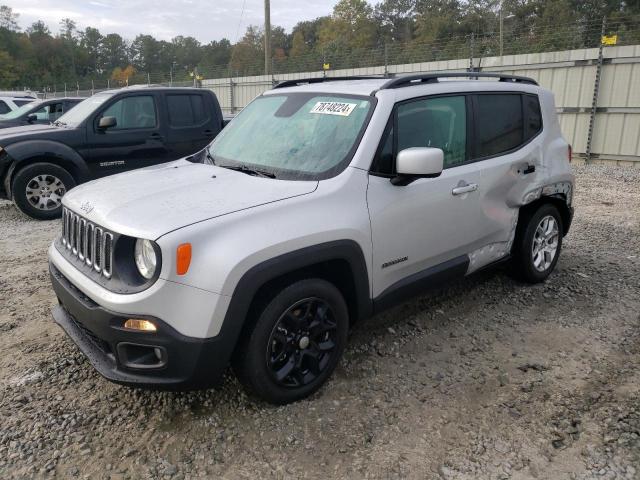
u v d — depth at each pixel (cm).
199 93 915
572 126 1360
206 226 272
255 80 2222
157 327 264
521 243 470
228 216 281
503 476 262
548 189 471
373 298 344
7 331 416
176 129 886
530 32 1691
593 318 428
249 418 306
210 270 266
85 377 348
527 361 365
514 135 448
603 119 1299
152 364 275
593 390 330
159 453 279
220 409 314
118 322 271
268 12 2233
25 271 560
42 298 482
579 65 1320
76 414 310
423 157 322
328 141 352
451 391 331
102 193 325
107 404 320
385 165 346
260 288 295
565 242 636
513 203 442
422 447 282
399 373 352
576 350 379
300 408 314
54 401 322
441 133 387
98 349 297
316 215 304
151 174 365
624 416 303
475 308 449
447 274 395
